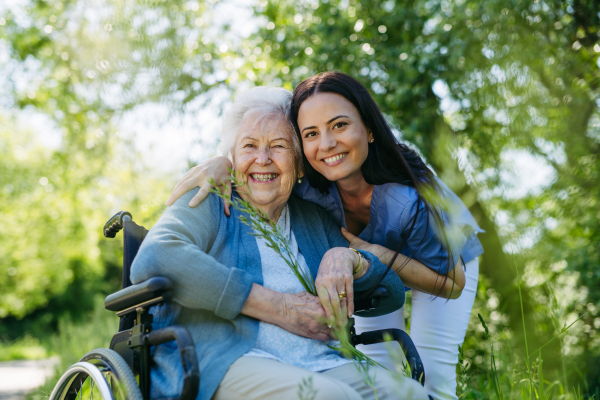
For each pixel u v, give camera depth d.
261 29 5.53
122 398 1.21
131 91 5.24
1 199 10.31
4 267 15.31
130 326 1.49
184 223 1.49
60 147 7.00
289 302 1.46
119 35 5.21
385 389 1.38
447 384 1.98
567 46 3.82
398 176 1.86
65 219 10.09
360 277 1.60
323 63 4.92
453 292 1.87
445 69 4.27
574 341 3.23
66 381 1.48
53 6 6.18
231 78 5.42
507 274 3.34
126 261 1.65
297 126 1.76
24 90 6.99
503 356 2.33
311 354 1.48
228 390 1.28
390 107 4.64
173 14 5.25
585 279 3.45
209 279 1.34
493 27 3.73
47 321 20.91
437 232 1.74
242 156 1.67
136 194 5.42
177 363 1.34
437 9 4.44
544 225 2.93
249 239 1.62
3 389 7.55
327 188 1.91
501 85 2.95
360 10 5.15
